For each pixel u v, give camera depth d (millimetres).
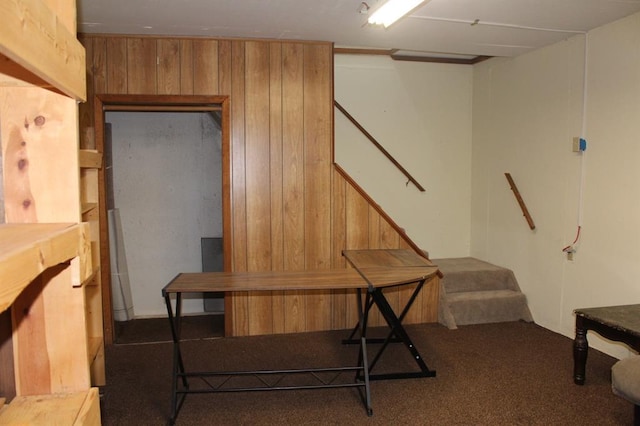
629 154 3291
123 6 3035
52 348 1143
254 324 4031
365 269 3125
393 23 3170
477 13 3189
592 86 3578
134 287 4672
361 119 4914
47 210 1113
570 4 3012
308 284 2697
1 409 1079
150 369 3346
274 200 3982
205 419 2666
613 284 3455
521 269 4445
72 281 1081
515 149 4477
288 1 2971
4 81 1035
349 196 4086
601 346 3586
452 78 5094
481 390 2994
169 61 3754
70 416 1046
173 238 4695
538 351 3621
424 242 5172
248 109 3891
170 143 4637
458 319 4258
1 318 1141
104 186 3754
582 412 2713
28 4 783
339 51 4719
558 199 3961
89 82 3672
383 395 2938
